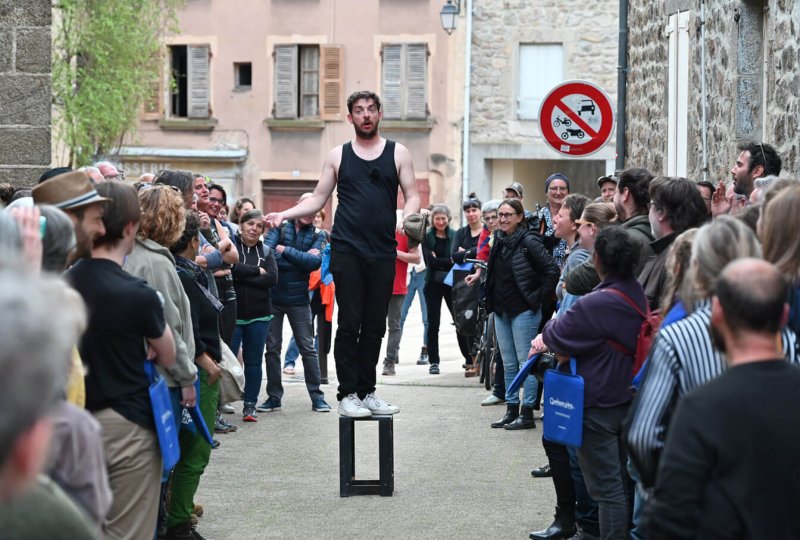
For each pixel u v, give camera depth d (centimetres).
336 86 3303
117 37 2770
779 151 918
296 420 1059
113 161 3117
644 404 414
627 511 590
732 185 778
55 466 353
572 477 668
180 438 648
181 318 592
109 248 514
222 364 698
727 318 339
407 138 3259
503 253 999
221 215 1045
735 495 324
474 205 1302
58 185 497
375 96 759
